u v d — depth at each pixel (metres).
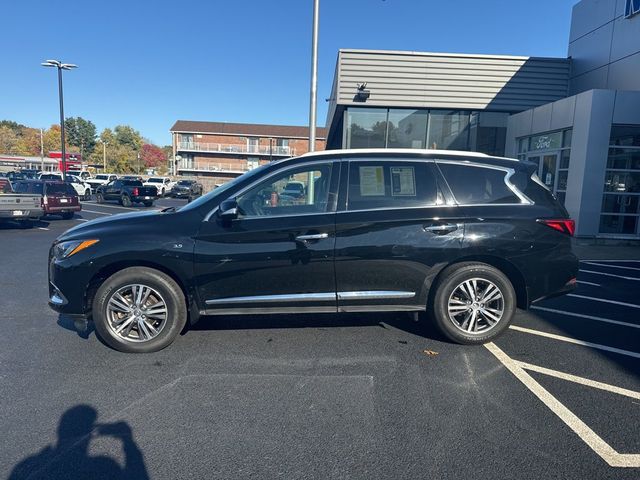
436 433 2.96
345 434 2.95
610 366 4.02
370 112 15.33
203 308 4.28
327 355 4.22
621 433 2.96
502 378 3.76
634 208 11.47
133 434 2.94
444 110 15.33
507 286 4.39
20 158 65.50
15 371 3.85
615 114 10.77
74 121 110.56
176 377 3.75
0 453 2.73
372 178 4.38
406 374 3.83
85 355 4.20
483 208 4.37
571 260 4.46
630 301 6.26
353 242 4.21
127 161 88.19
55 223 17.03
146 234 4.14
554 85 15.20
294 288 4.25
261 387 3.58
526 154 14.16
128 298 4.21
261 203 4.30
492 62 14.98
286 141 67.38
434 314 4.43
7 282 7.21
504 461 2.67
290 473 2.57
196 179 54.28
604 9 13.62
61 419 3.11
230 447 2.80
